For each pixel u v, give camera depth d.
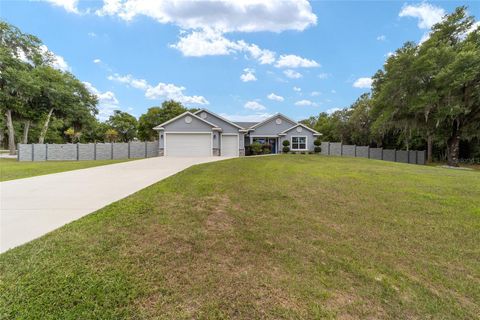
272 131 25.38
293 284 2.39
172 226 3.65
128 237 3.23
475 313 2.07
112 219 3.86
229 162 12.58
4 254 2.72
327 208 4.79
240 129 22.72
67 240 3.09
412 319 1.99
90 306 2.01
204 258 2.81
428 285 2.43
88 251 2.83
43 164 13.16
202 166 10.76
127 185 6.72
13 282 2.24
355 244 3.28
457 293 2.33
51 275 2.37
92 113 26.78
